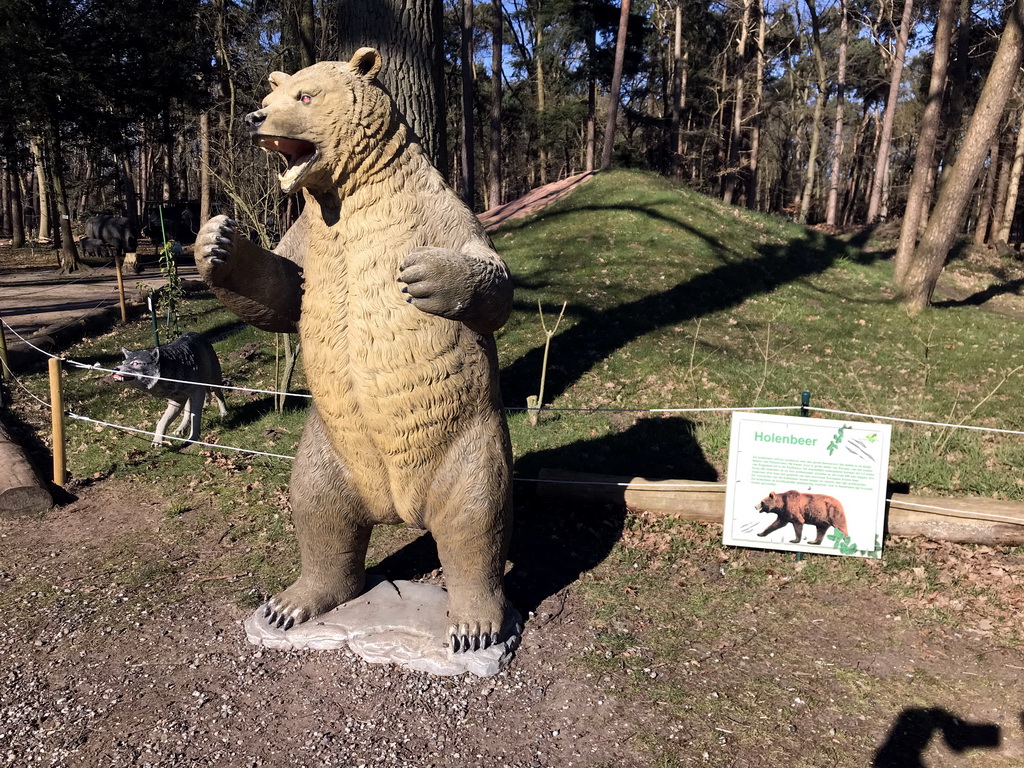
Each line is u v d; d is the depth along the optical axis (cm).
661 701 359
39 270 2191
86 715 349
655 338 1004
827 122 4222
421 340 337
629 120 3791
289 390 880
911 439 677
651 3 3312
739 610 445
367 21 628
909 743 332
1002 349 1062
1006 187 2875
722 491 537
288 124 315
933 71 1336
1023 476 613
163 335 1186
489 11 3862
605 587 470
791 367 937
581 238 1456
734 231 1577
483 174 4375
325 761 319
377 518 401
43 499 590
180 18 2202
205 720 345
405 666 380
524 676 377
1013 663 391
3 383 920
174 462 687
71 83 1970
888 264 1563
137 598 457
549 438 711
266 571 489
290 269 368
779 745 331
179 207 3062
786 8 3138
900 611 442
